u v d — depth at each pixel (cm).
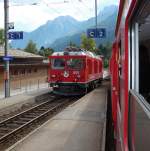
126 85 457
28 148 1073
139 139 345
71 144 1119
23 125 1656
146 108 315
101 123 1495
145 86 477
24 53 5038
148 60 476
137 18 407
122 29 529
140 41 465
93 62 3553
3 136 1406
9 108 2344
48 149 1059
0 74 3812
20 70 4347
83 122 1524
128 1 421
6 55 2973
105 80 5394
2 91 3847
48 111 2172
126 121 457
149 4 337
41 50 9706
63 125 1454
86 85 3088
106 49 8788
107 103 2261
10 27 2958
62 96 3175
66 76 3094
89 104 2214
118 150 656
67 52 3105
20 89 4034
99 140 1166
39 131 1330
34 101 2850
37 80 4956
